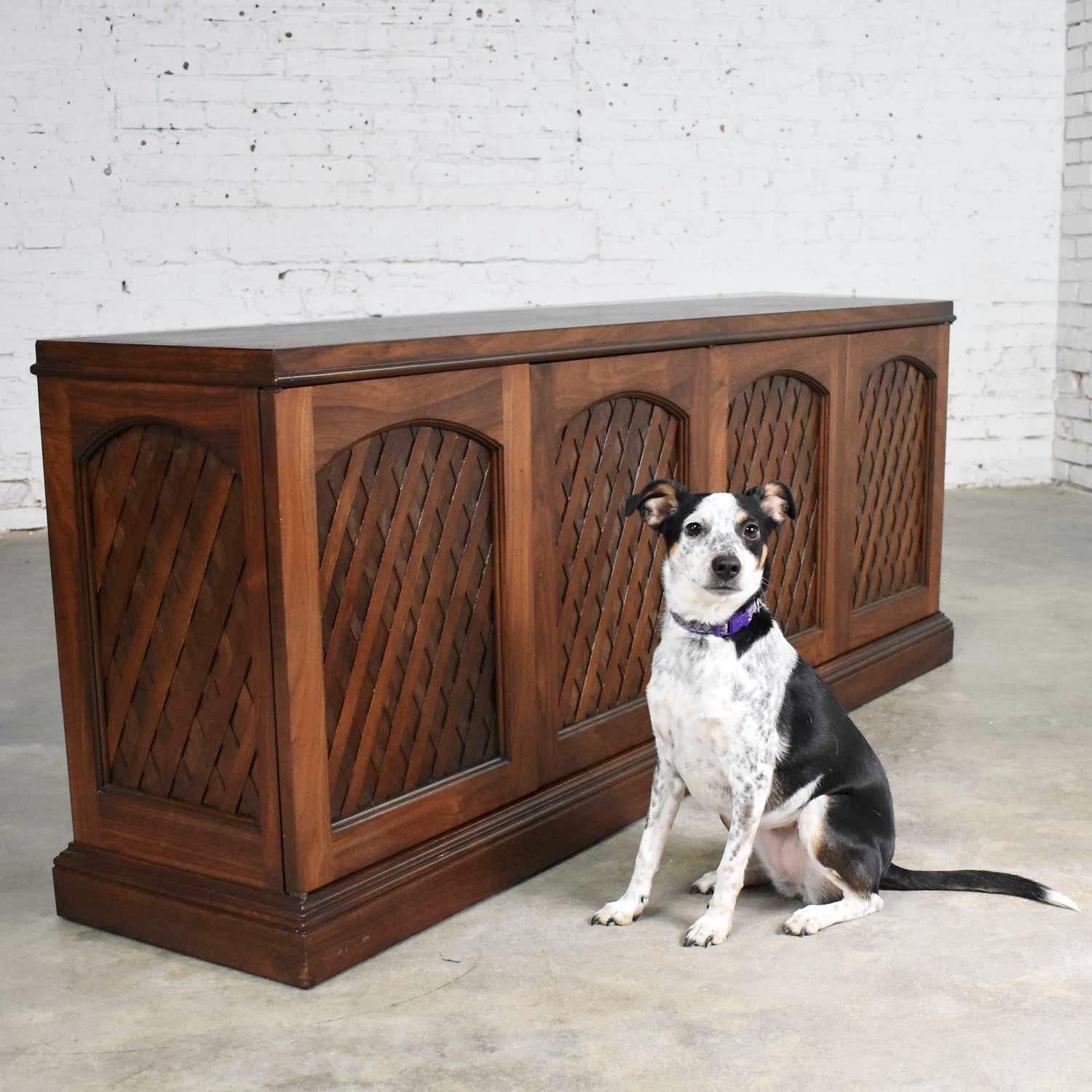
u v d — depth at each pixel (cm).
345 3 636
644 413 321
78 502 256
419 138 657
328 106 642
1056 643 462
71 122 612
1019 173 734
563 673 304
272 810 240
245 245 643
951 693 413
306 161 644
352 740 251
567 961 248
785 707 257
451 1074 211
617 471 314
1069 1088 203
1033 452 763
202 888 251
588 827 305
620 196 691
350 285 662
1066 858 291
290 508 229
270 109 635
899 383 426
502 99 665
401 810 261
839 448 394
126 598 256
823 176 715
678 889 281
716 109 695
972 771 346
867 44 705
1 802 337
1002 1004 229
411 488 257
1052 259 745
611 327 301
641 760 325
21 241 616
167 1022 229
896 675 420
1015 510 689
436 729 271
